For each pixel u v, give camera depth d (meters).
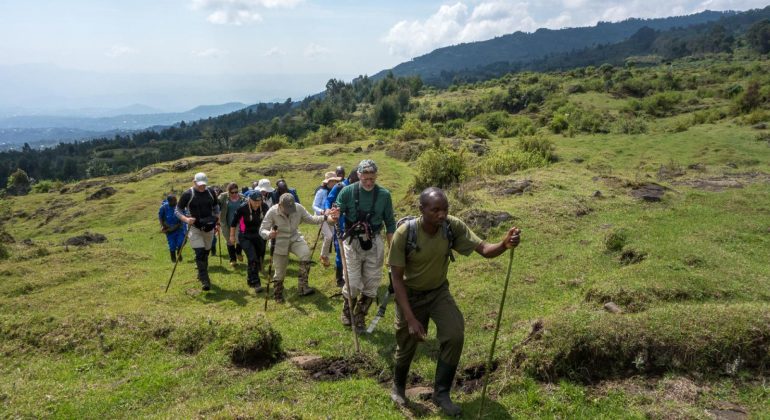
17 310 11.16
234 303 10.89
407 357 5.66
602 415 5.21
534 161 27.75
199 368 6.92
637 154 35.88
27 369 7.41
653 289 8.12
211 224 11.93
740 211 13.99
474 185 19.39
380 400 5.83
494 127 77.00
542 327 6.50
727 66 126.06
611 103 99.62
